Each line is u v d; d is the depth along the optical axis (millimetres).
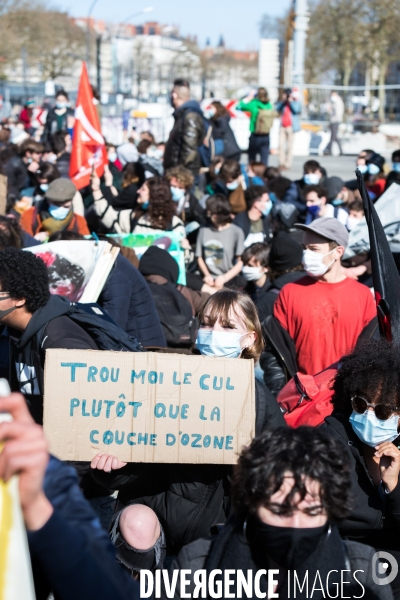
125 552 2930
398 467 2875
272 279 5996
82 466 3346
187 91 10844
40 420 3609
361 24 46031
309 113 35031
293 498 2043
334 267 4750
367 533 2947
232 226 8016
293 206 9359
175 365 2859
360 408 2873
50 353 2836
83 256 4938
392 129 34781
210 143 11219
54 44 56000
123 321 5121
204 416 2855
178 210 8617
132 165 9812
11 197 9695
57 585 1636
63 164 11992
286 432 2146
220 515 3045
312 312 4691
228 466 2984
